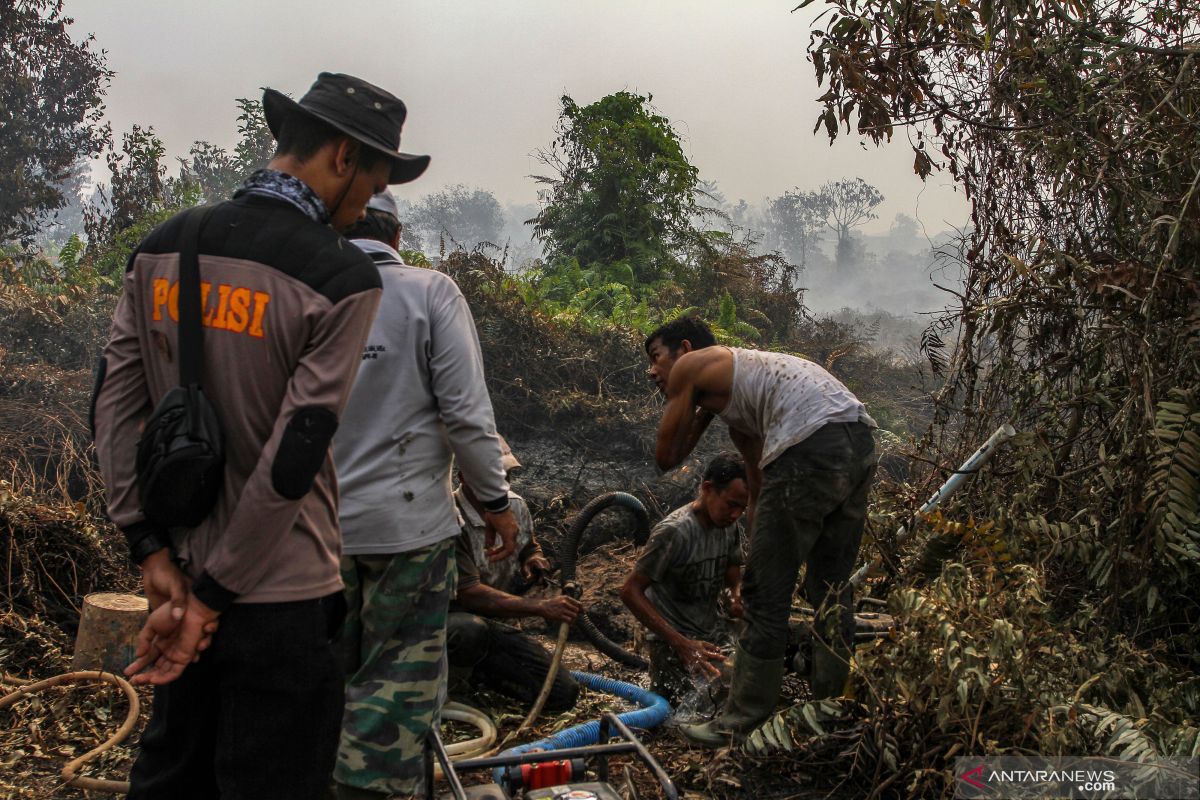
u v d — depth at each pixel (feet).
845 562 11.11
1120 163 14.33
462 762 7.22
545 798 6.89
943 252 16.75
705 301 47.11
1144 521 12.69
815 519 10.47
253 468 6.13
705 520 12.37
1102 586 13.03
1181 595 12.49
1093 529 13.33
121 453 6.18
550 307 30.48
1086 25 14.71
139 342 6.30
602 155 48.11
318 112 6.48
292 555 6.24
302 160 6.47
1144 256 14.03
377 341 8.47
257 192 6.29
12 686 11.90
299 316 6.00
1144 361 12.57
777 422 10.61
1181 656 12.44
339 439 8.50
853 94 15.37
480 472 8.74
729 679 11.72
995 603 10.65
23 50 62.54
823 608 10.55
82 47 65.31
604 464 24.14
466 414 8.57
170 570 6.04
